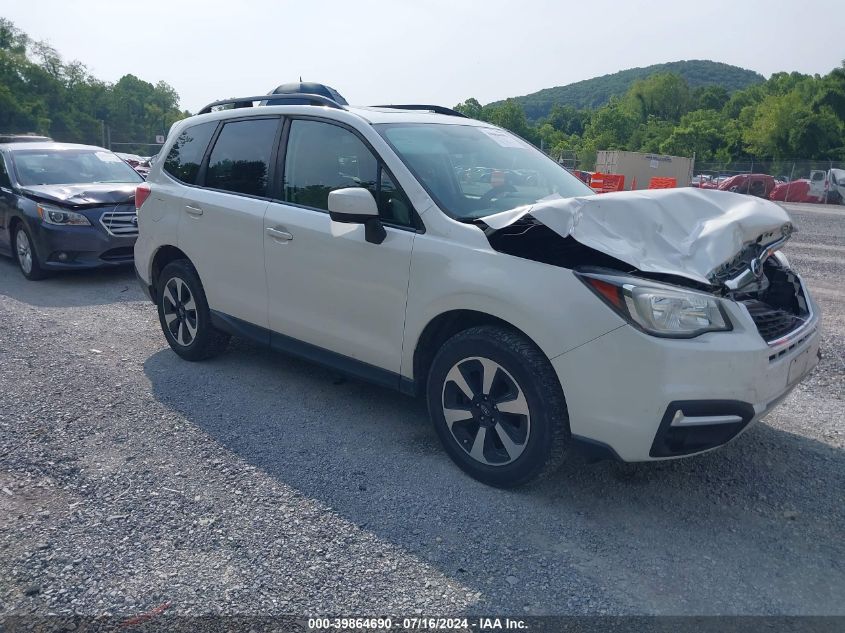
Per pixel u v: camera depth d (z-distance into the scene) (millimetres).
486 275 3350
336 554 2969
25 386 4906
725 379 2992
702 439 3061
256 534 3111
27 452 3885
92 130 94750
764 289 3736
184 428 4230
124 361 5469
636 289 2959
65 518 3234
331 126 4273
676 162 35406
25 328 6430
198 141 5230
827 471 3744
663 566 2908
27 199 8445
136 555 2955
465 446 3607
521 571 2863
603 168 36250
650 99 131750
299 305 4320
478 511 3301
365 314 3939
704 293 3059
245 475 3652
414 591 2738
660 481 3607
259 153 4691
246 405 4594
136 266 5730
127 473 3664
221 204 4781
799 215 23516
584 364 3064
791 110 63625
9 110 79375
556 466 3320
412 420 4375
